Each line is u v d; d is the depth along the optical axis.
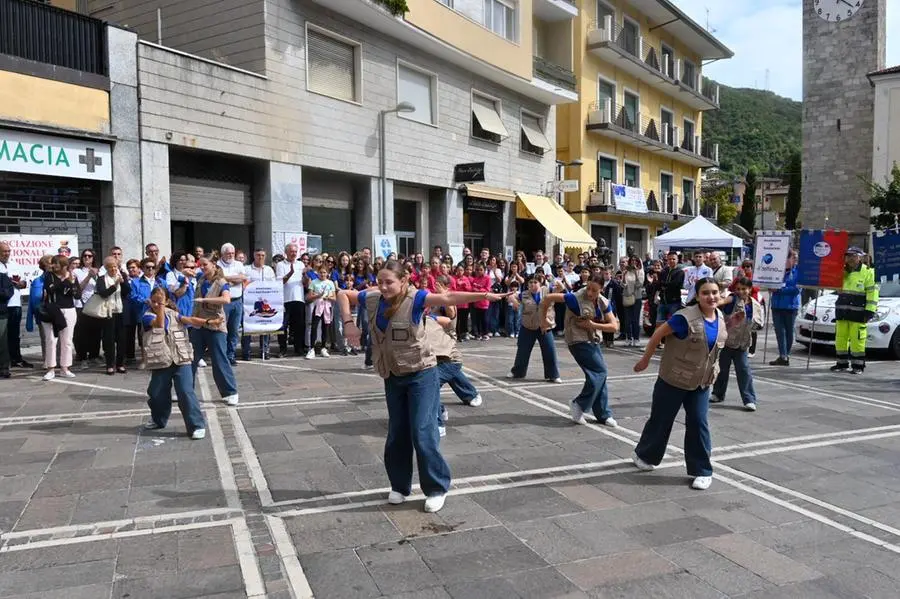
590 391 7.15
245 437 6.59
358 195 17.56
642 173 33.12
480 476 5.52
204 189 14.12
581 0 27.28
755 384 9.98
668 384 5.44
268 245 14.84
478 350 13.35
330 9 15.78
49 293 9.31
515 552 4.12
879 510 4.93
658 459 5.68
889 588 3.74
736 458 6.17
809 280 11.27
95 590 3.61
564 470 5.71
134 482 5.27
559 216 24.02
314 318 11.86
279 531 4.40
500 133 21.47
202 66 13.25
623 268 14.92
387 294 4.63
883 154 29.39
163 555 4.03
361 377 9.87
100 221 12.23
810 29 32.62
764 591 3.69
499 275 15.90
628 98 31.66
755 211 55.25
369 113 17.08
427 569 3.89
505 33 21.52
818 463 6.05
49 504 4.80
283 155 14.94
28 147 10.91
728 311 8.26
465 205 20.81
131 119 12.23
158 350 6.43
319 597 3.57
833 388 9.68
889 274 10.67
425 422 4.72
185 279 8.64
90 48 11.74
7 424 6.96
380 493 5.10
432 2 17.91
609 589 3.69
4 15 10.64
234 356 10.93
